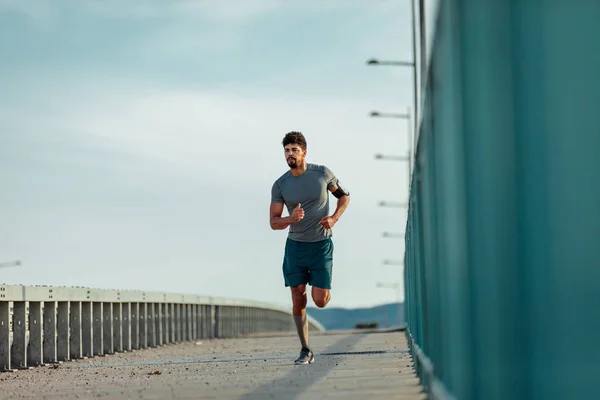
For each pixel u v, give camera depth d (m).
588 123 3.28
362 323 69.56
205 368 12.05
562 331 3.31
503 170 3.45
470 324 3.89
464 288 3.98
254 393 7.54
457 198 4.07
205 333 29.95
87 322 17.59
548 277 3.32
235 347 20.17
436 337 5.64
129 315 20.20
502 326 3.46
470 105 3.70
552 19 3.29
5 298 13.62
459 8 3.84
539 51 3.33
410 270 11.22
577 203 3.29
